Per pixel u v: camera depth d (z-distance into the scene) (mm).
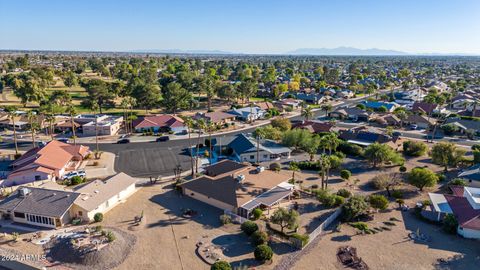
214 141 105188
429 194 65000
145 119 123062
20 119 123125
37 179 74062
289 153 94562
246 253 48750
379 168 85812
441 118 141125
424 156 95750
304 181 76750
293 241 50594
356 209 58156
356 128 119250
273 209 62719
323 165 69312
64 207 56094
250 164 83938
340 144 99000
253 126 133375
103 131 115188
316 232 53531
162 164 87062
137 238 52312
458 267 46094
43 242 50594
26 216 56125
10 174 73938
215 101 185000
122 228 55281
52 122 114188
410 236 53812
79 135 114250
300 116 155125
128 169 83188
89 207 57438
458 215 56250
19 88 157125
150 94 148875
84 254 46250
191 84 187375
